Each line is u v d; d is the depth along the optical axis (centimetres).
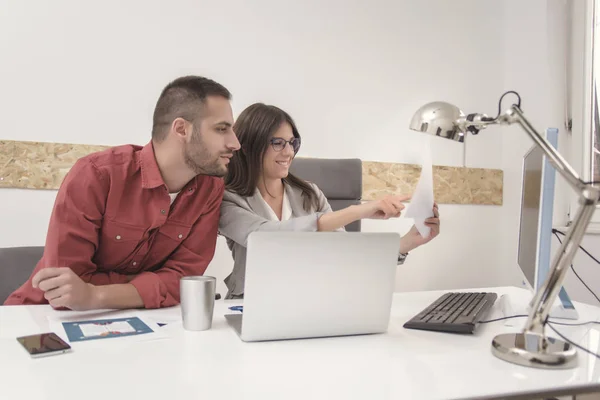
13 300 142
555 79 283
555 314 116
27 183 216
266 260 91
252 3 256
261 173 175
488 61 312
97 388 68
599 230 240
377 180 281
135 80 235
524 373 78
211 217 154
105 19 229
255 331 93
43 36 219
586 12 266
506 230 314
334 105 274
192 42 245
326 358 84
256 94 257
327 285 95
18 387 68
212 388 69
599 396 77
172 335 98
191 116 138
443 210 299
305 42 267
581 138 268
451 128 106
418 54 294
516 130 306
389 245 99
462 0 305
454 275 303
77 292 112
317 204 191
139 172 143
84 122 226
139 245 146
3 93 213
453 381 74
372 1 282
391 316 119
